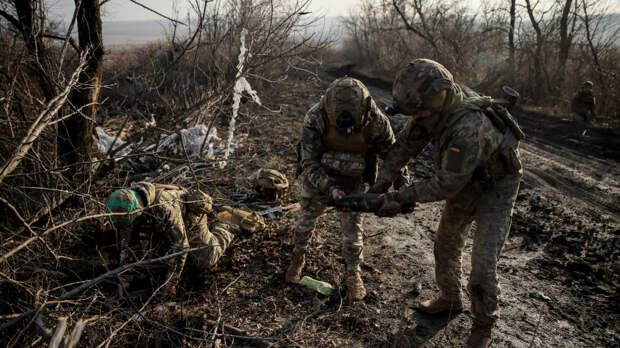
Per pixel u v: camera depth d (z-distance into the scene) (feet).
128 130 19.80
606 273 11.32
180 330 8.61
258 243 12.27
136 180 14.47
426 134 7.67
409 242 13.03
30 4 10.91
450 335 8.73
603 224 14.60
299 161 9.50
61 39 11.58
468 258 12.13
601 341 8.71
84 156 11.88
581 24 38.22
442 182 6.77
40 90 12.86
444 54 51.70
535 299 10.23
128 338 8.26
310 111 8.78
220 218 12.82
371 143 8.77
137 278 10.25
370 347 8.39
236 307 9.52
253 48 16.94
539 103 40.24
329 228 13.35
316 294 10.01
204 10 12.91
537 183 19.42
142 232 9.56
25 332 7.14
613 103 33.53
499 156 7.07
